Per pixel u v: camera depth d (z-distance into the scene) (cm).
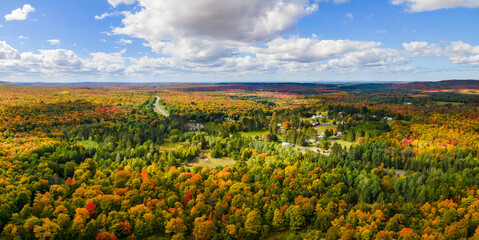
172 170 12800
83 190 10319
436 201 10012
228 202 10138
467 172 12044
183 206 10006
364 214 9019
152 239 8825
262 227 9119
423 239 7831
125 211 9544
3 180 10144
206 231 8594
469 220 8600
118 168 13712
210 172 12988
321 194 10625
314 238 8450
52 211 9119
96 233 8462
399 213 9462
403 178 11762
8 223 8312
